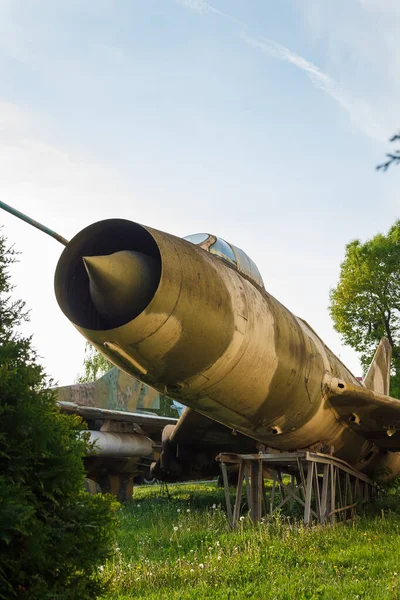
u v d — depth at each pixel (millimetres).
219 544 7453
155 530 8875
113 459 14461
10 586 3342
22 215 6172
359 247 31156
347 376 10453
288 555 6688
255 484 9609
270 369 7922
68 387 16109
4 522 3254
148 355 6516
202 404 7898
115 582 5723
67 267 6332
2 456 3584
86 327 6305
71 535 3762
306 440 9594
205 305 6609
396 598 4918
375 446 11109
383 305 30031
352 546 7188
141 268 6137
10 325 4051
